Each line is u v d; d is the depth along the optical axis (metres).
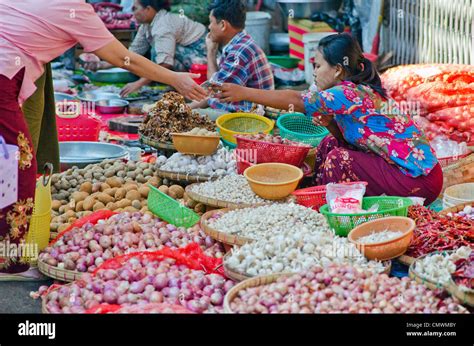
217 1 6.02
